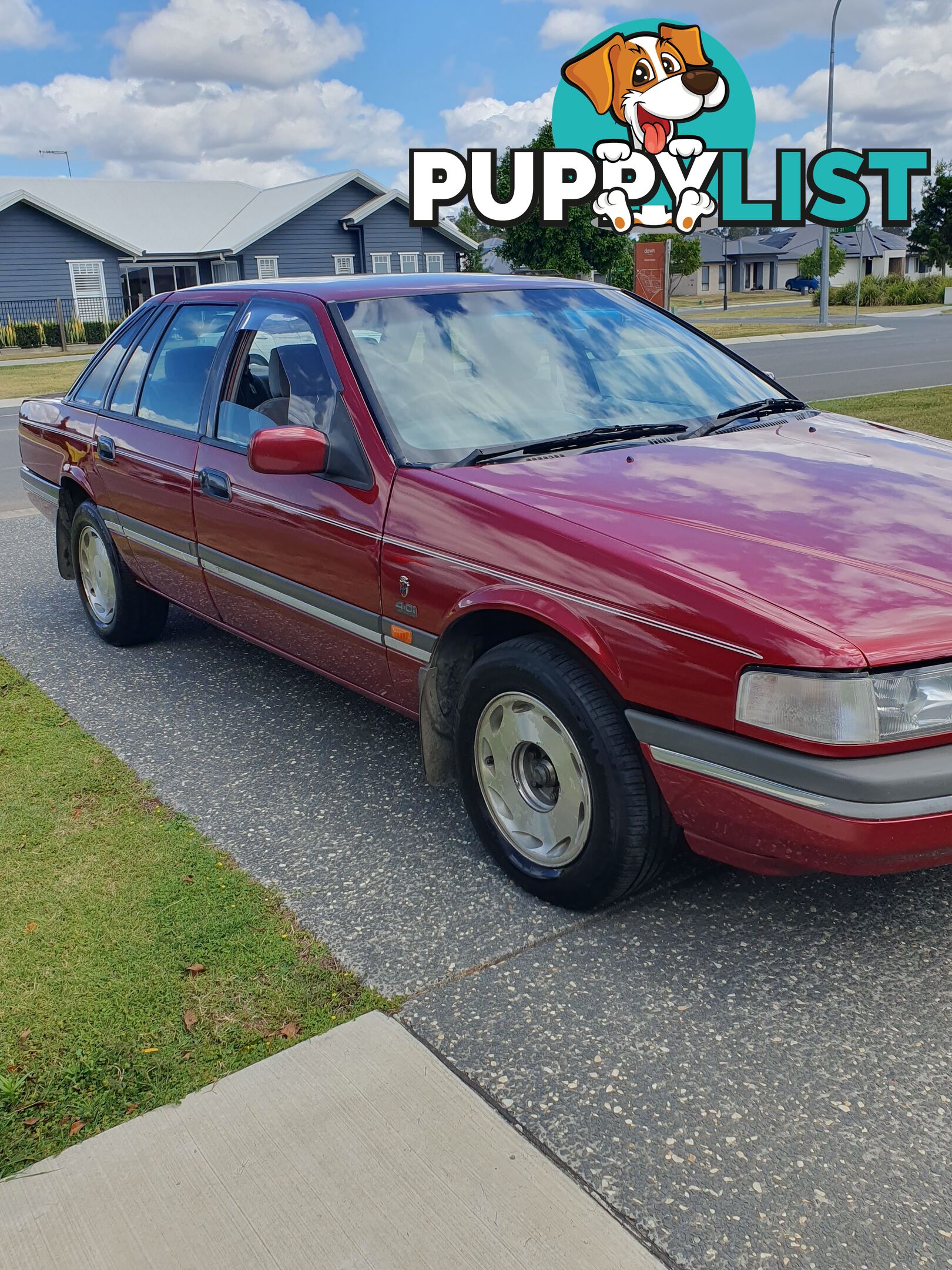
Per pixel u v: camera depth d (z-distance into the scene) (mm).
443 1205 1947
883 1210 1914
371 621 3320
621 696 2572
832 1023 2406
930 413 11109
